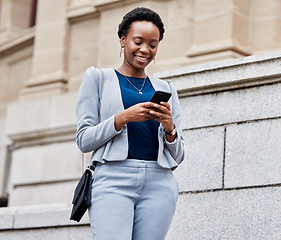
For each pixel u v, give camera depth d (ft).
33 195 37.04
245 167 18.25
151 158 13.51
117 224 12.95
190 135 19.58
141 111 13.02
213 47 32.96
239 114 18.81
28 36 43.47
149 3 36.32
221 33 33.09
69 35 40.57
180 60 35.06
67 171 35.83
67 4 40.83
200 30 33.88
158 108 13.03
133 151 13.42
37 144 37.83
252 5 34.09
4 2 48.55
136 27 13.62
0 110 45.52
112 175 13.25
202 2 34.09
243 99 18.84
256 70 18.45
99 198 13.15
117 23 37.55
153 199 13.35
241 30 33.35
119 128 13.21
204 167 19.02
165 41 35.78
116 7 37.70
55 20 40.96
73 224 21.17
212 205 18.52
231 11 32.99
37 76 40.68
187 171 19.29
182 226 18.86
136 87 13.94
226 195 18.35
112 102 13.61
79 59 39.78
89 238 20.79
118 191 13.17
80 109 13.67
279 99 18.12
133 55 13.67
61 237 21.42
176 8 35.94
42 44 41.09
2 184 40.27
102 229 12.96
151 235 13.28
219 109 19.24
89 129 13.35
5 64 46.26
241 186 18.16
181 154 13.99
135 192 13.28
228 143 18.78
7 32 47.32
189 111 19.79
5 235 22.74
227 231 18.03
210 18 33.63
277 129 17.97
